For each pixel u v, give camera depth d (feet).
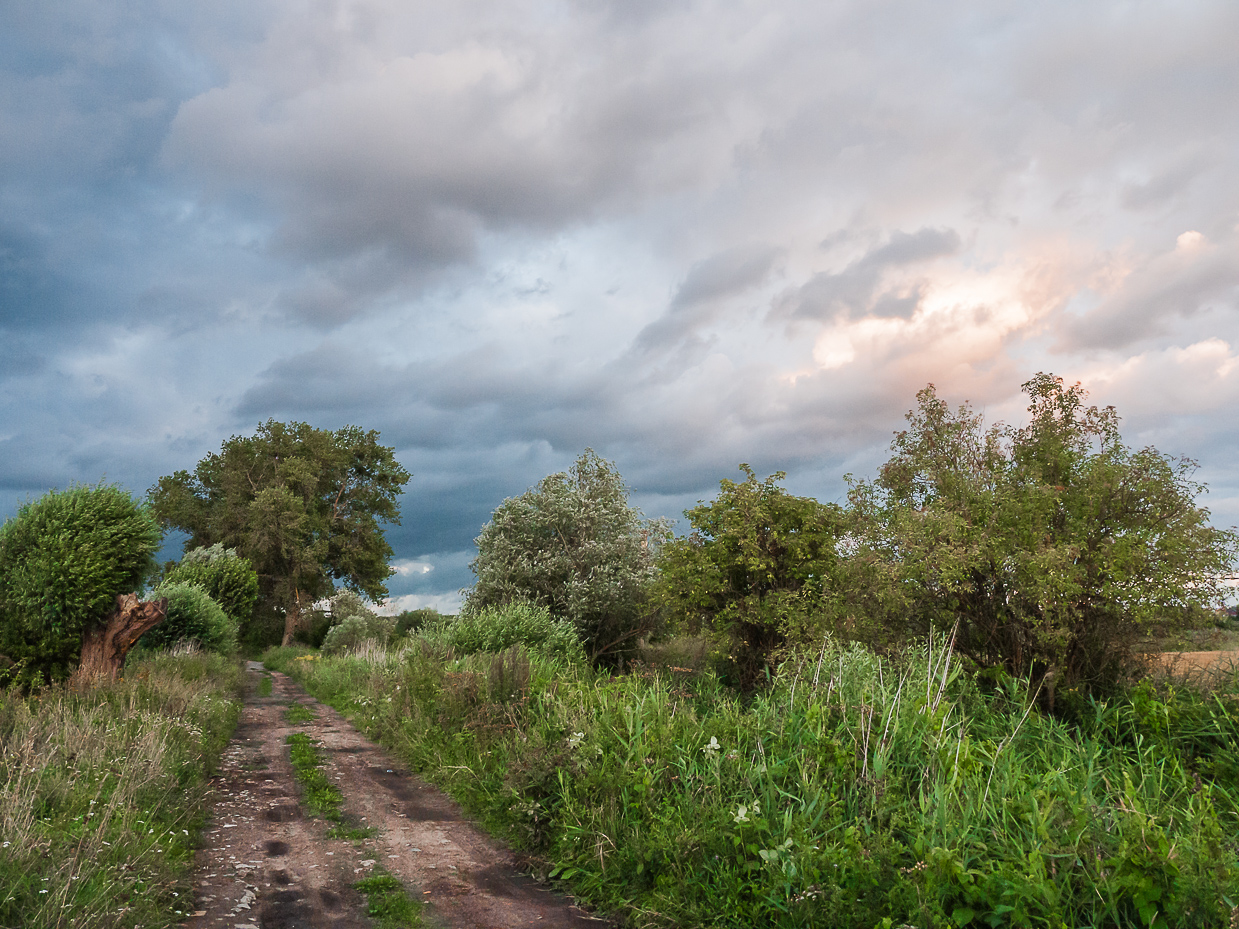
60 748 24.35
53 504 51.75
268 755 34.47
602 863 17.31
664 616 63.26
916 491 35.37
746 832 15.98
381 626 134.41
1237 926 10.81
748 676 42.91
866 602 33.14
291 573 168.86
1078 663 28.99
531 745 25.18
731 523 42.68
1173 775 19.84
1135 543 28.09
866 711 20.86
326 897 17.01
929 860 13.38
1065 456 32.04
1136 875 12.10
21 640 48.49
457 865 19.40
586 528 70.85
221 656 84.28
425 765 31.01
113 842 17.53
